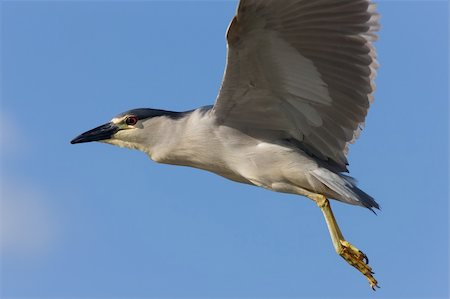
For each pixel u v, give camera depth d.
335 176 14.77
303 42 14.12
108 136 16.45
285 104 14.74
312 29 14.02
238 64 14.26
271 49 14.12
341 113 14.67
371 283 14.70
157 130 16.09
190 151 15.65
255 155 15.07
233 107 14.97
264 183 15.16
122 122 16.39
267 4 13.63
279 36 13.99
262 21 13.79
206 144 15.39
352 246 14.74
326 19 13.99
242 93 14.71
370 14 14.23
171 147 15.86
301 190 15.03
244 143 15.18
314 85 14.48
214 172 15.75
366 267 14.73
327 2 13.88
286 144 15.05
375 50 14.47
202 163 15.66
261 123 15.00
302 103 14.68
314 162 14.95
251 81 14.51
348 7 14.05
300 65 14.32
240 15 13.62
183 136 15.66
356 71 14.36
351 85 14.45
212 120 15.30
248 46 14.03
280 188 15.12
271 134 15.09
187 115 15.87
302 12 13.84
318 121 14.77
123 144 16.47
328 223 14.80
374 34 14.40
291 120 14.88
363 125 14.71
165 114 16.16
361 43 14.25
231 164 15.30
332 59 14.29
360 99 14.51
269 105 14.77
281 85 14.52
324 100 14.59
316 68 14.35
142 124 16.23
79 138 16.56
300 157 14.94
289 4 13.73
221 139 15.27
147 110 16.33
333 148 14.94
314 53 14.23
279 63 14.28
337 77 14.41
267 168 15.03
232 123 15.16
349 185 14.70
